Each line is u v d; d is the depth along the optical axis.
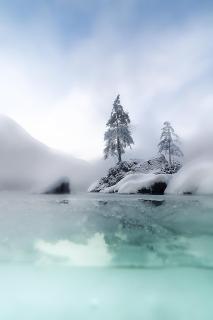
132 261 2.76
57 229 3.74
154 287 2.24
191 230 3.75
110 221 4.19
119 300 2.04
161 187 10.90
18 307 1.98
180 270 2.58
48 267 2.59
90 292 2.17
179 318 1.86
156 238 3.41
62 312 1.90
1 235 3.46
